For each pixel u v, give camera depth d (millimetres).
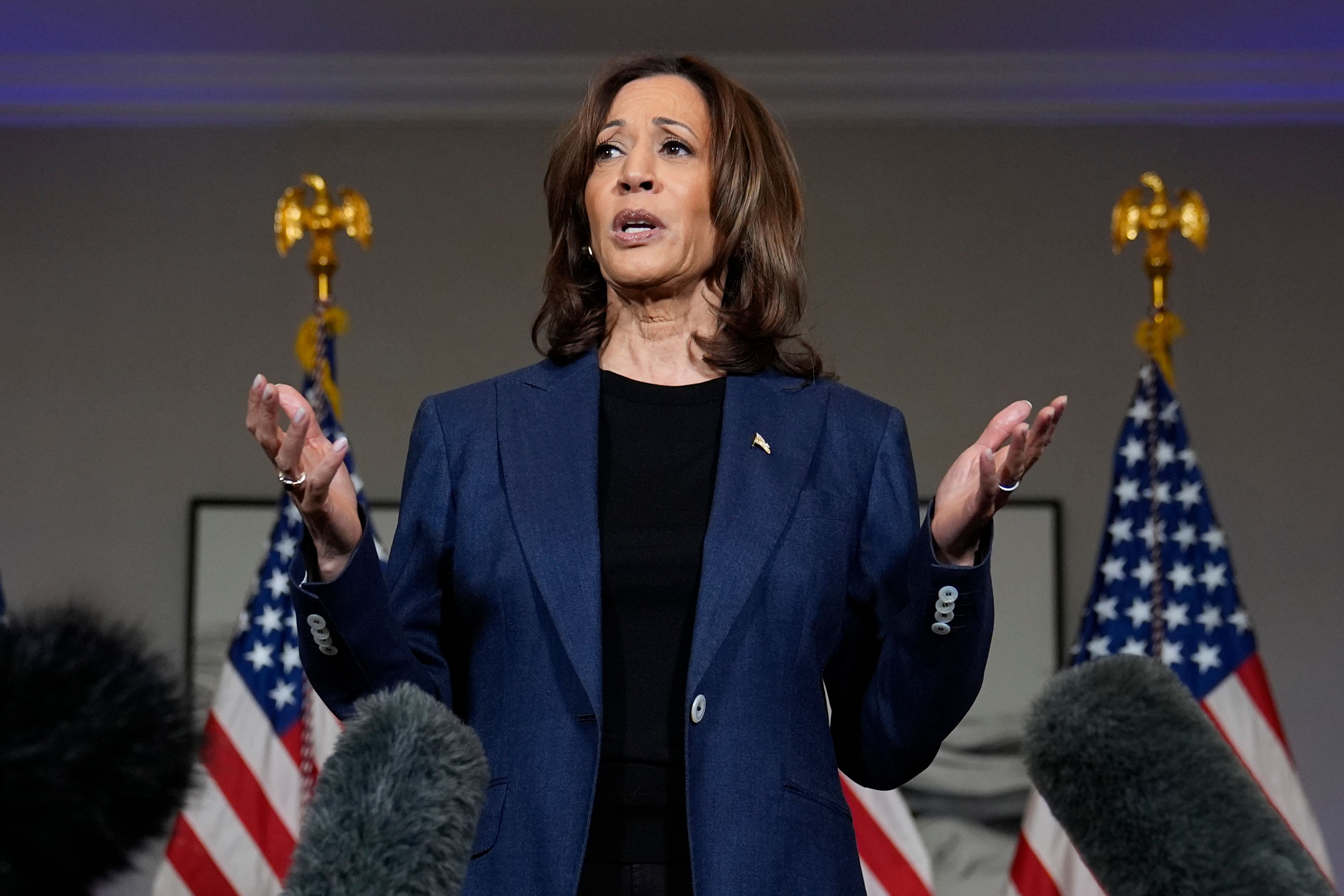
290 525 9336
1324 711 11844
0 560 12062
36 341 12344
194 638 11836
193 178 12539
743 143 3920
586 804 3244
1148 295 12273
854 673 3812
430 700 1365
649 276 3791
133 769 1033
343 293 12391
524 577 3510
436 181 12539
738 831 3242
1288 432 12172
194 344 12344
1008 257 12367
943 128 12531
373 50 12266
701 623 3354
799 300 3988
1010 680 11641
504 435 3703
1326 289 12336
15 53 12273
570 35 12000
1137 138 12500
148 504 12141
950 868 11289
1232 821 1307
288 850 8742
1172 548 9273
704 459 3684
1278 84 12352
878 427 3811
